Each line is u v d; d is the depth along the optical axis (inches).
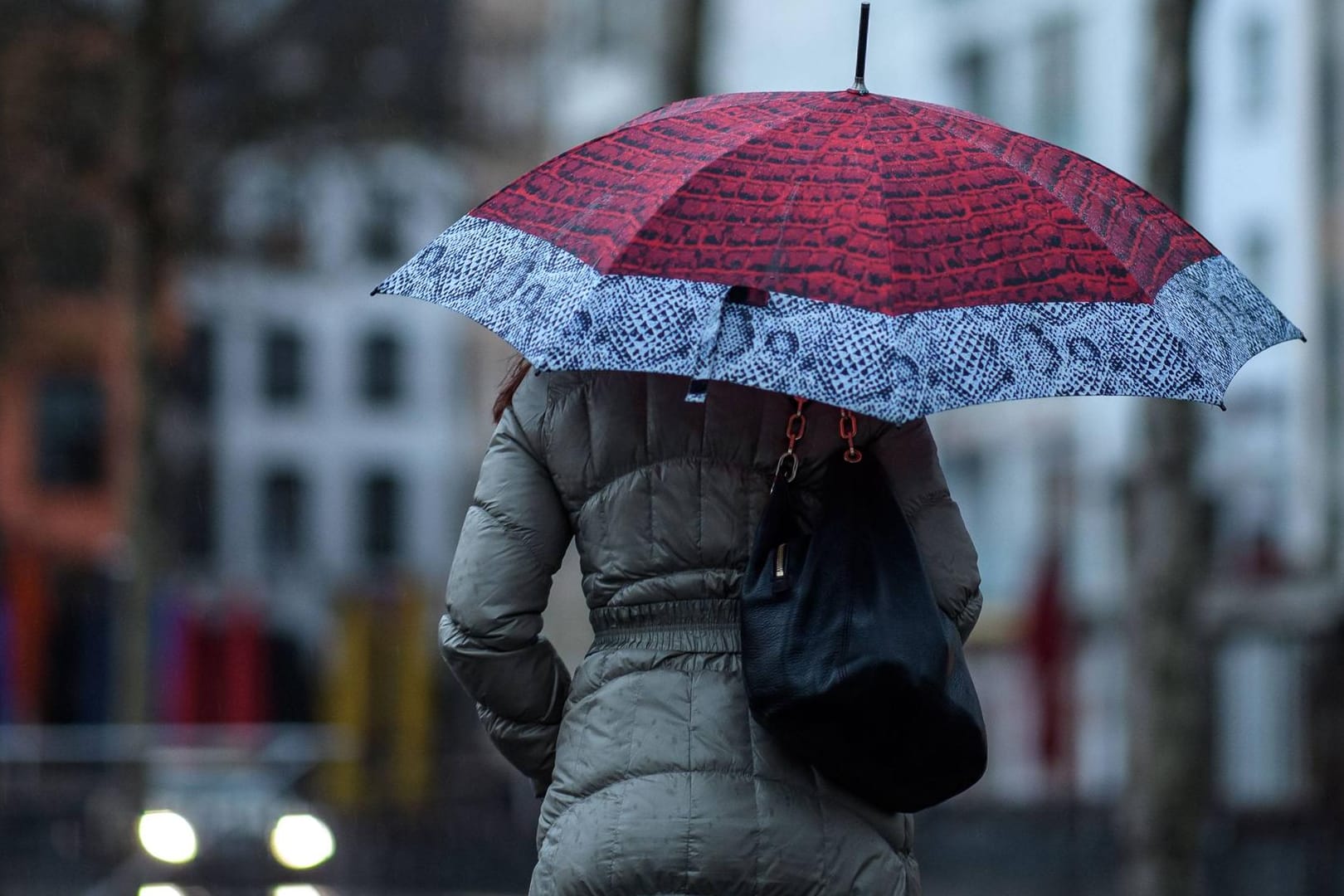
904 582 391.2
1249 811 2265.0
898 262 385.4
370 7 2454.5
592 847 393.4
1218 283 433.1
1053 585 2635.3
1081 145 4040.4
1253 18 3609.7
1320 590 2461.9
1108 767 3272.6
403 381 6614.2
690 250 388.5
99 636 3270.2
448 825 2817.4
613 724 401.7
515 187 430.9
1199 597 1309.1
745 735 397.1
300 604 6254.9
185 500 5762.8
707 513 409.7
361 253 6412.4
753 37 4891.7
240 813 1342.3
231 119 2393.0
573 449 416.2
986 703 3558.1
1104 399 3895.2
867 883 393.7
